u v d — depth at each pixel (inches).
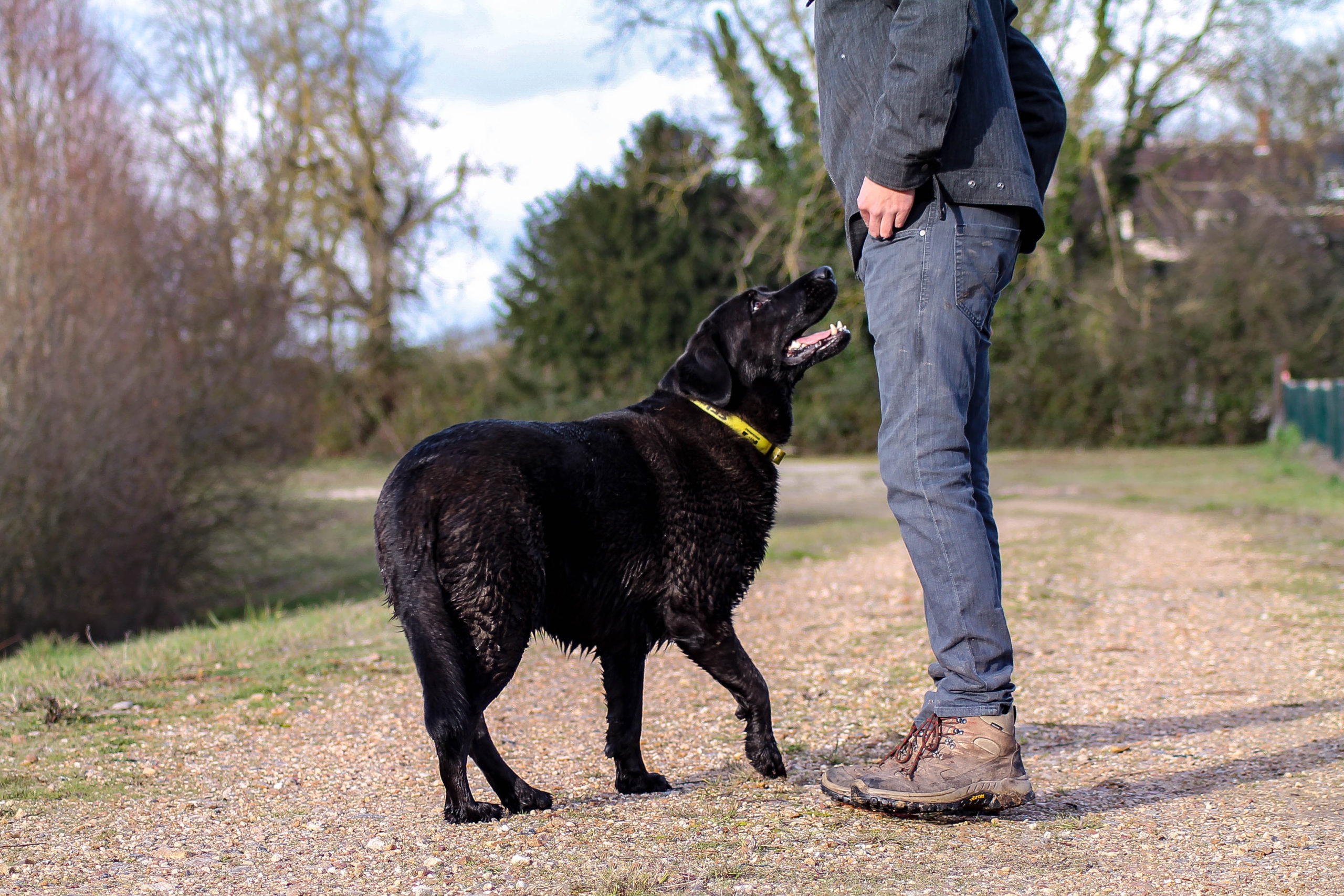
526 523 118.3
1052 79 122.5
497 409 1309.1
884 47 112.2
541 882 94.1
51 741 153.8
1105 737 147.8
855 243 116.6
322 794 127.7
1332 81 1157.1
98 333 448.1
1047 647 222.7
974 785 106.6
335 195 1225.4
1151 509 583.8
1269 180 1197.1
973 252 108.4
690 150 1120.8
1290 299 1183.6
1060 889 88.4
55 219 446.6
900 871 93.9
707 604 131.3
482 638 116.3
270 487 552.4
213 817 117.6
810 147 971.3
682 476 131.3
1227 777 122.9
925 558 109.7
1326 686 172.7
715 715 169.2
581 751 150.6
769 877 93.0
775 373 140.9
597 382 1330.0
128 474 452.1
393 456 1214.3
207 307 527.8
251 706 177.9
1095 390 1208.2
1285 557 352.2
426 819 116.3
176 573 496.4
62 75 458.6
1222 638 223.0
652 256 1295.5
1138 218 1225.4
